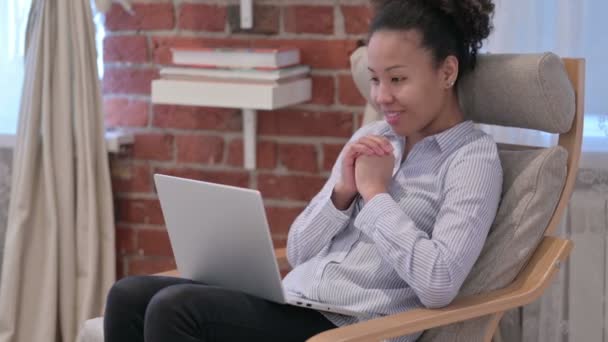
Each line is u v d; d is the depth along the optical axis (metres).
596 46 2.72
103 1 3.09
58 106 3.16
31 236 3.21
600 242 2.77
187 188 2.07
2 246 3.42
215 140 3.23
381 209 2.02
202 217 2.07
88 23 3.13
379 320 1.90
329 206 2.21
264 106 2.86
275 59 2.88
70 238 3.21
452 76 2.13
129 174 3.34
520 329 2.87
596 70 2.73
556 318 2.78
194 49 2.96
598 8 2.71
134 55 3.26
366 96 2.57
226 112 3.20
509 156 2.21
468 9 2.11
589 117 2.76
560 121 2.13
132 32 3.25
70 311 3.23
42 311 3.20
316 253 2.26
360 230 2.17
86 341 2.41
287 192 3.18
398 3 2.10
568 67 2.18
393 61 2.06
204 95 2.93
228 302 1.99
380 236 2.01
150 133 3.29
